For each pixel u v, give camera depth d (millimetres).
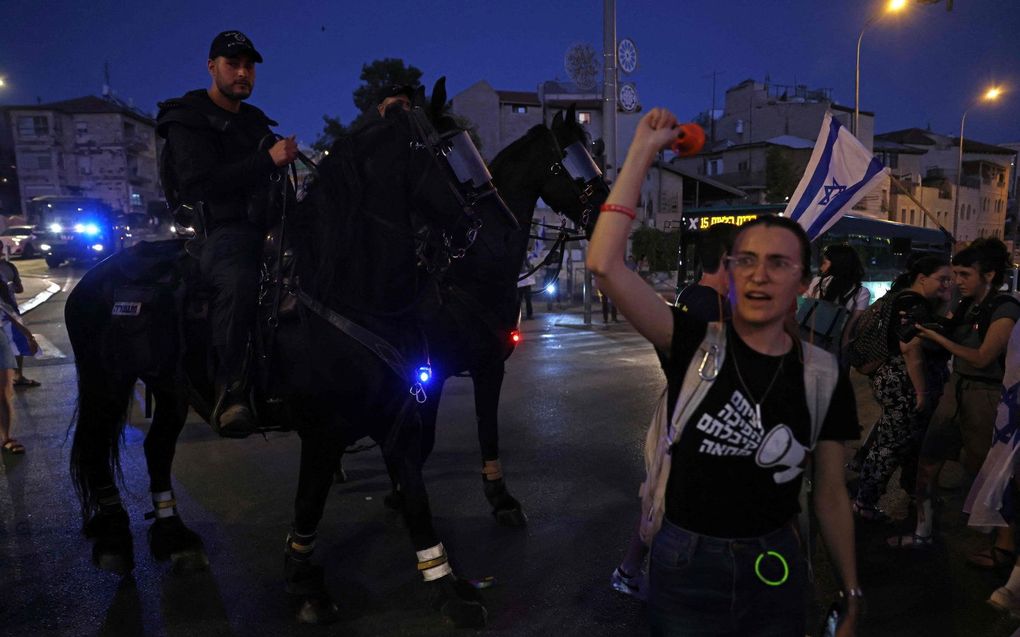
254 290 3266
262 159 3182
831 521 1957
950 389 4066
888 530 4555
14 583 3834
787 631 1913
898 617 3488
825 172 4770
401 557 4176
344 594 3738
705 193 44469
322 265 3201
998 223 70375
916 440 4473
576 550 4242
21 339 8734
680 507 1909
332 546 4324
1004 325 3742
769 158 44906
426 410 4152
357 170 3260
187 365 3510
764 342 1848
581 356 11445
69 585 3812
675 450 1905
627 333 14469
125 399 3920
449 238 3607
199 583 3842
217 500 5066
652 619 2004
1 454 6117
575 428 6996
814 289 5016
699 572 1884
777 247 1737
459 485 5371
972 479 5551
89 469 3945
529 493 5191
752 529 1880
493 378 4574
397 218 3309
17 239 31953
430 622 3461
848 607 1947
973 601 3637
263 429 3551
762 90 56125
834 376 1843
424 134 3426
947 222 57594
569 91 42656
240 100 3488
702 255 3352
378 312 3260
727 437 1814
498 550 4242
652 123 1808
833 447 1951
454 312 4129
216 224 3416
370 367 3211
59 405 7949
